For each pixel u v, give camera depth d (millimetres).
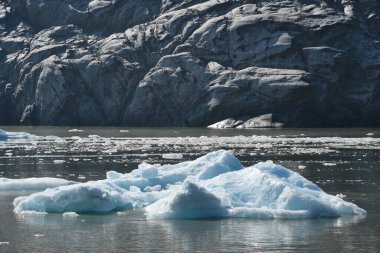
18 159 156375
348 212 82750
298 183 87125
